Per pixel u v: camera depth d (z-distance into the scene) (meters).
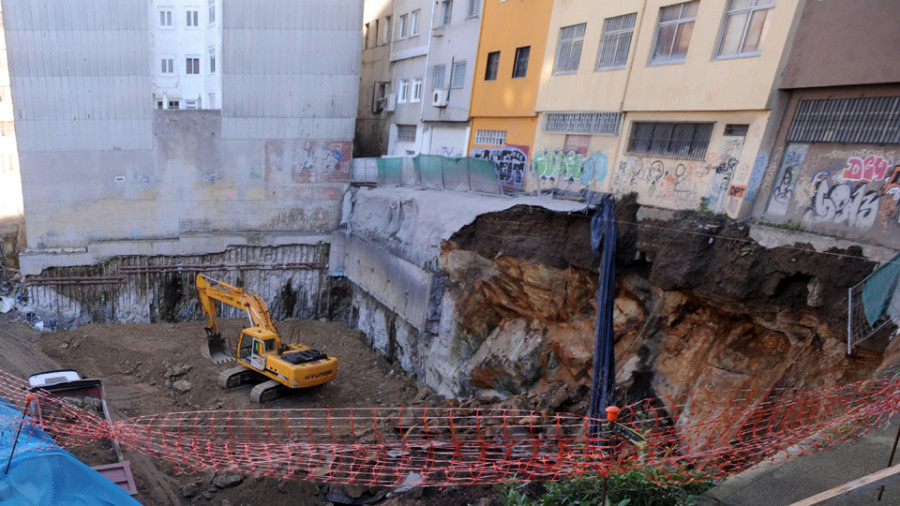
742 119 12.72
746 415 10.07
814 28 11.22
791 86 11.66
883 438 6.22
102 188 23.00
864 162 10.47
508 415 13.57
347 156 26.02
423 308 19.55
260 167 24.92
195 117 23.44
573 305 15.86
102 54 21.77
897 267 9.13
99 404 13.80
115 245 23.39
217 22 25.69
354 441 13.42
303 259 26.45
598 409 12.47
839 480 5.59
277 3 23.22
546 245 16.19
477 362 17.94
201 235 24.56
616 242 14.16
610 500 6.51
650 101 14.97
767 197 12.32
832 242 10.52
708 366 12.49
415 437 12.77
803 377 10.51
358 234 25.05
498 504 9.02
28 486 6.39
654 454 7.35
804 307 10.95
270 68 23.89
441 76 25.58
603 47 16.66
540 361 16.48
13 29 20.64
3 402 10.37
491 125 22.42
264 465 11.84
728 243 12.16
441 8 25.58
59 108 21.80
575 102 17.77
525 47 20.20
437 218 19.38
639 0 15.23
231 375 18.09
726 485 5.86
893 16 9.86
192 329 23.73
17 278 24.52
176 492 12.51
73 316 23.31
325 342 24.11
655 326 13.92
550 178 19.03
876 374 8.42
